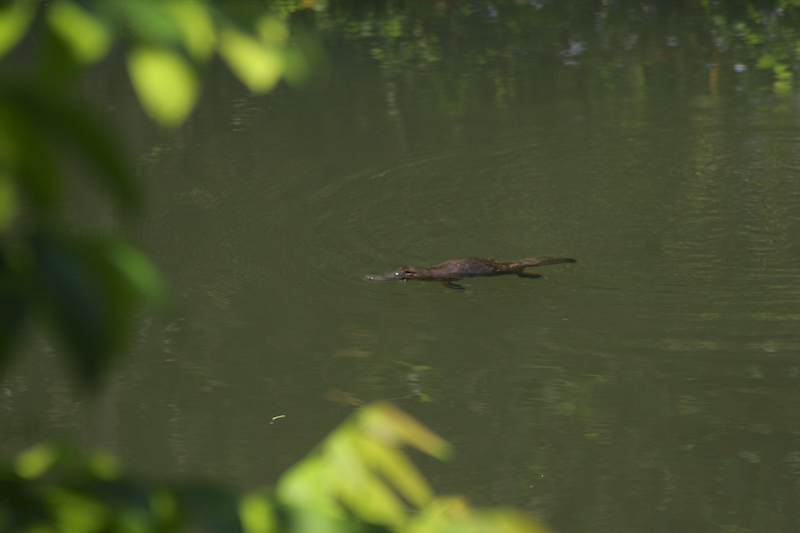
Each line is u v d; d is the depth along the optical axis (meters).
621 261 14.05
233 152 18.47
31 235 1.13
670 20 26.00
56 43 1.11
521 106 20.48
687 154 18.16
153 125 19.58
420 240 15.10
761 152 18.03
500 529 1.53
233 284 13.45
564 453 9.16
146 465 9.05
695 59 22.89
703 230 15.05
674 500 8.39
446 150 18.53
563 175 17.52
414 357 11.22
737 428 9.48
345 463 1.78
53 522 1.31
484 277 13.44
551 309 12.45
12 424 9.70
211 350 11.50
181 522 1.36
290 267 14.05
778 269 13.48
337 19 27.09
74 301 1.08
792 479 8.59
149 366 11.11
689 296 12.73
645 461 8.97
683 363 10.88
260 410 10.11
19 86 1.08
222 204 16.30
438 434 9.53
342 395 10.37
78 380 1.07
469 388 10.46
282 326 12.12
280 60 1.19
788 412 9.70
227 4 1.17
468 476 8.83
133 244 1.23
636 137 18.97
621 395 10.23
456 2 28.47
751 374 10.52
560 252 14.57
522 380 10.62
